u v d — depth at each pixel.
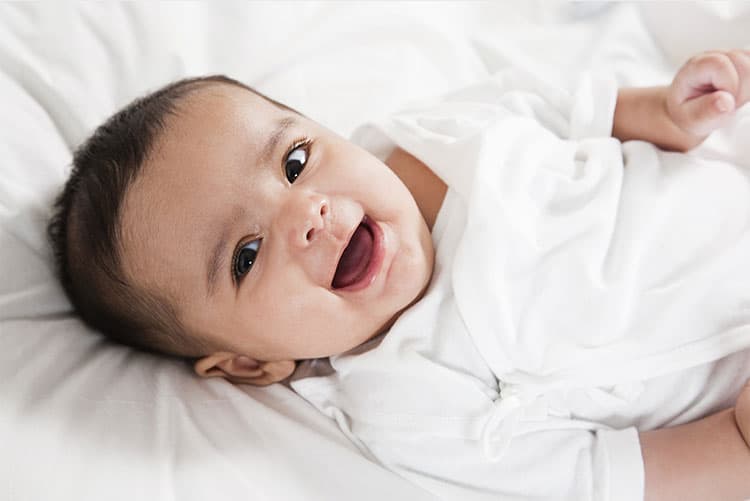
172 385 1.00
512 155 0.97
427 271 0.92
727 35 1.22
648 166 0.97
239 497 0.87
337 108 1.23
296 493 0.90
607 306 0.89
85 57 1.13
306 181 0.89
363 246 0.90
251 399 0.98
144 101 0.96
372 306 0.90
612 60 1.25
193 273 0.90
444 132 1.05
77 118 1.10
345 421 0.97
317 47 1.27
